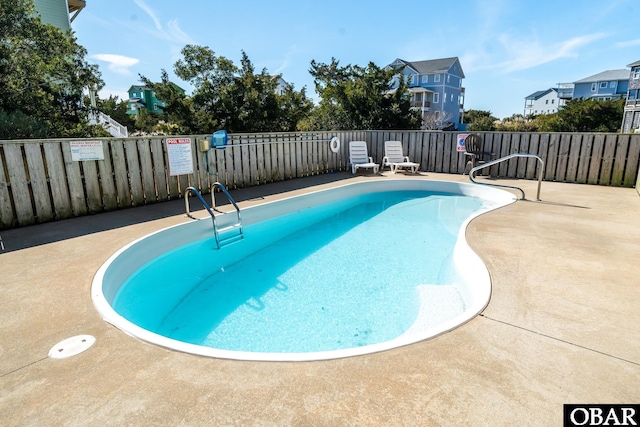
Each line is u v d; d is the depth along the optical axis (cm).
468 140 851
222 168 697
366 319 326
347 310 342
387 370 182
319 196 697
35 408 160
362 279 411
